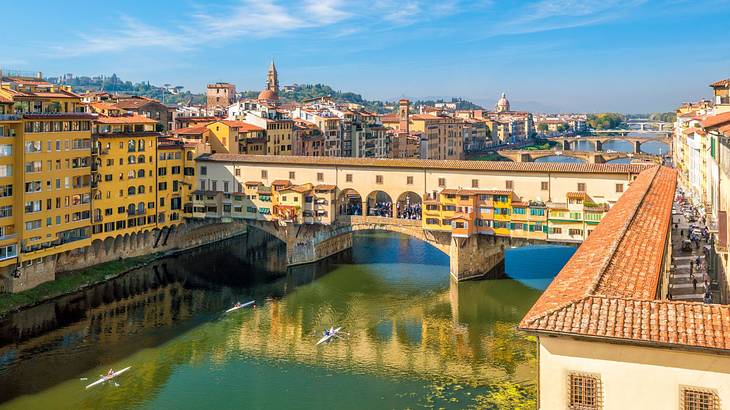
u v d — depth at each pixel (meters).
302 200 132.75
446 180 126.12
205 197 142.50
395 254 146.50
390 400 69.69
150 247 139.50
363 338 90.44
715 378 31.69
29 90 113.75
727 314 33.19
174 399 70.75
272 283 121.50
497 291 114.69
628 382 33.16
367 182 131.88
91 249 123.25
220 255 145.88
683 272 91.56
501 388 72.56
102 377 76.06
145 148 134.38
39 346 86.62
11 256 102.69
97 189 122.69
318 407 68.19
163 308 104.69
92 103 151.50
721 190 79.38
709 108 194.75
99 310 102.94
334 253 145.75
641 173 113.06
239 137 173.12
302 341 89.38
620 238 53.12
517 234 120.00
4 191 102.38
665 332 32.59
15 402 69.94
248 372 78.25
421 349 85.69
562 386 34.31
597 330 33.44
